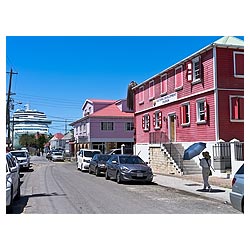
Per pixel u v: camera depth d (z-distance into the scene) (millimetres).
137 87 34594
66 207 11008
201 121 22094
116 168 18891
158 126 29188
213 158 20047
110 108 49438
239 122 21000
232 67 21203
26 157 30188
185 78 24391
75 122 55500
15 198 12508
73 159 55500
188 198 12945
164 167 24641
